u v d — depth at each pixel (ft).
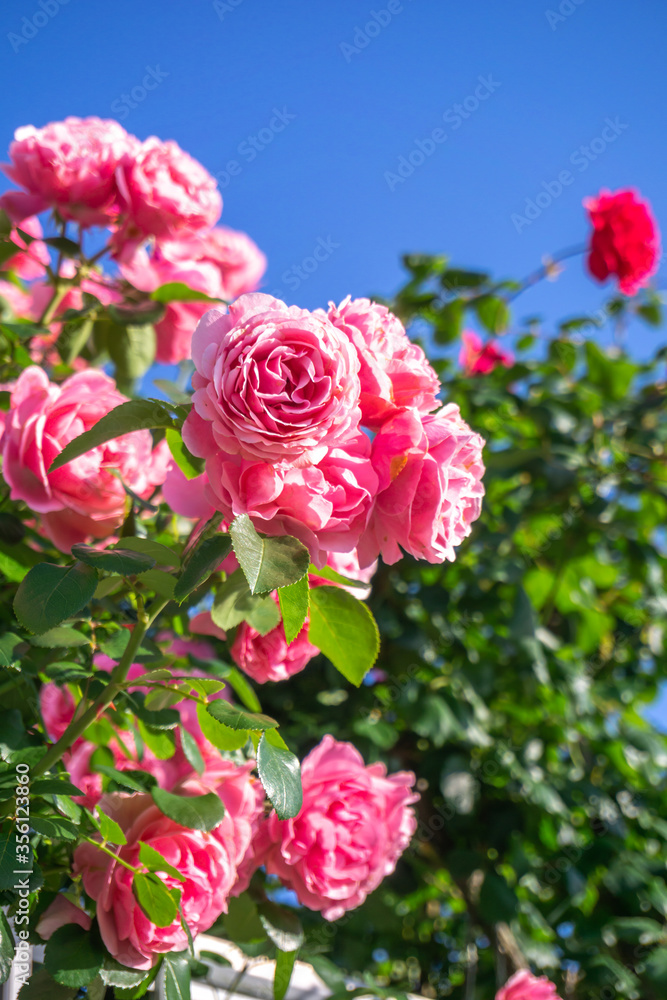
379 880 2.84
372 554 2.43
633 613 4.90
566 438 4.37
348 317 2.42
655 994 3.91
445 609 3.94
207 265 3.19
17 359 2.96
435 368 4.41
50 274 3.07
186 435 2.32
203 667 2.95
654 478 4.41
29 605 2.34
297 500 2.31
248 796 2.70
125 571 2.33
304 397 2.30
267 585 2.24
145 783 2.63
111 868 2.50
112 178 2.99
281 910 2.79
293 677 3.95
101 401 2.66
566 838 4.03
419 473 2.34
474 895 3.92
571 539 4.43
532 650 4.00
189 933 2.53
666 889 4.10
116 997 2.57
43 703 2.72
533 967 4.05
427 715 3.82
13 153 2.98
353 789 2.85
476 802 4.04
